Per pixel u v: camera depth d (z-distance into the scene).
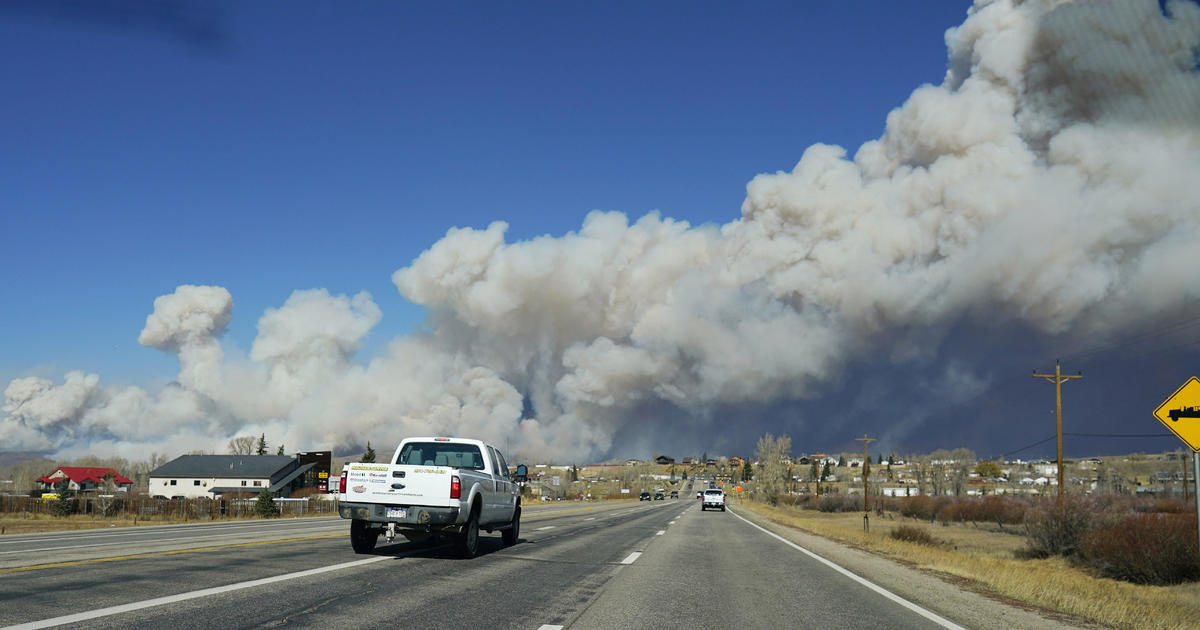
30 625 6.92
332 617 7.98
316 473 104.12
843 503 96.19
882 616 9.81
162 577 10.49
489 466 16.55
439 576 11.78
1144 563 22.28
